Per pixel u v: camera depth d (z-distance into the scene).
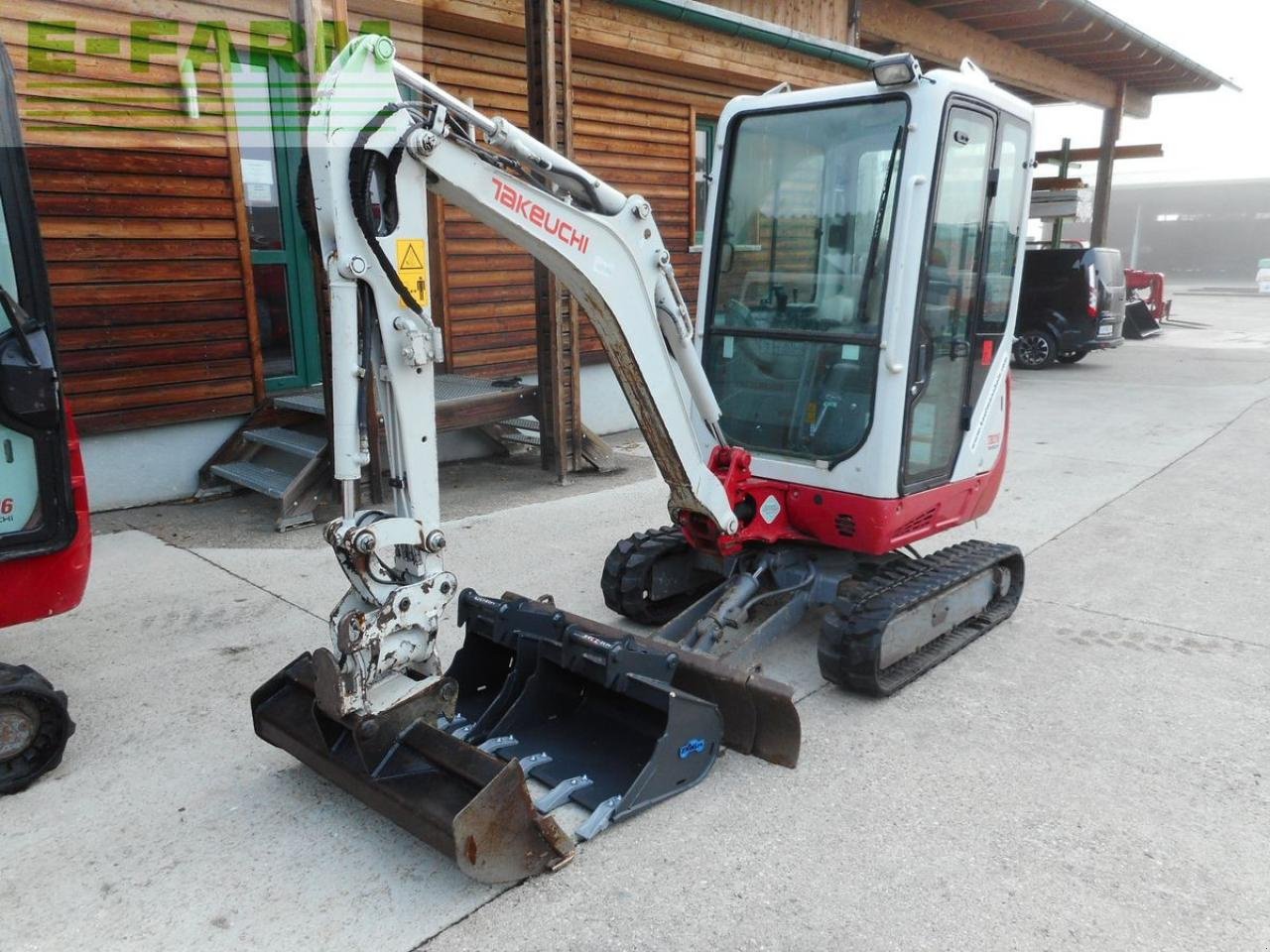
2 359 2.80
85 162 5.46
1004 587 4.36
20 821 2.83
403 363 2.58
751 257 4.04
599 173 8.30
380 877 2.59
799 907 2.47
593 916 2.44
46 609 3.09
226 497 6.29
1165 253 42.62
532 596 4.62
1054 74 13.73
